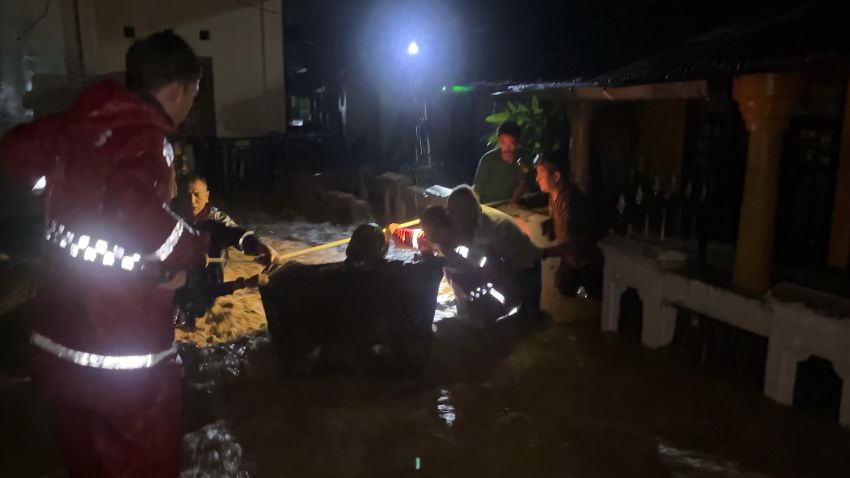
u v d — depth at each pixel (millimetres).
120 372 2086
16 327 4035
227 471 3037
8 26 6266
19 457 3115
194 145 12328
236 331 4895
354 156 16047
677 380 3973
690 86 4258
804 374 3781
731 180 5547
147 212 1964
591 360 4293
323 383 3945
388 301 3900
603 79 4543
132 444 2137
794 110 3691
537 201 6590
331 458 3152
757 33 3973
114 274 2029
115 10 12438
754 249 3834
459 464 3117
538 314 5031
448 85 7082
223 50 13492
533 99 7102
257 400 3727
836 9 3857
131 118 2018
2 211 4945
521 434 3383
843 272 5074
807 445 3248
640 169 6324
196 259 2143
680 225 5383
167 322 2229
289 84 20672
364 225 4070
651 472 3047
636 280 4516
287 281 3877
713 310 3971
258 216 10055
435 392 3848
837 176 5078
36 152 2113
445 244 4824
